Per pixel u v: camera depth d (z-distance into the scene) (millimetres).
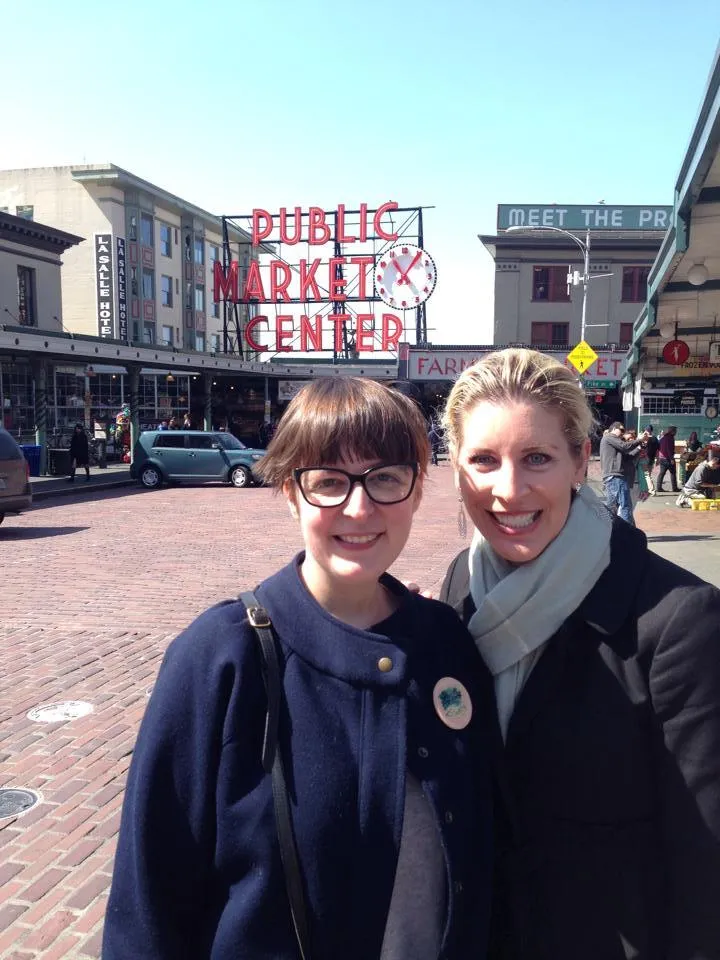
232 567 9359
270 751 1217
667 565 1420
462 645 1475
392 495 1338
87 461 20047
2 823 3570
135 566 9414
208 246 49219
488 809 1381
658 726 1309
